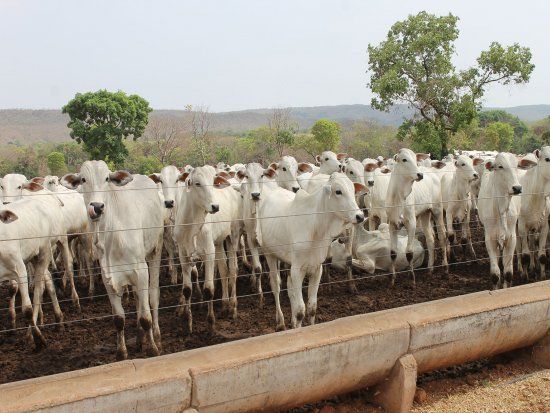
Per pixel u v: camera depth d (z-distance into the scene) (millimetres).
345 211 6703
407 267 11555
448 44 29906
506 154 8930
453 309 5965
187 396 4504
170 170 9359
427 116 31516
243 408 4809
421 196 11203
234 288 9078
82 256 11461
